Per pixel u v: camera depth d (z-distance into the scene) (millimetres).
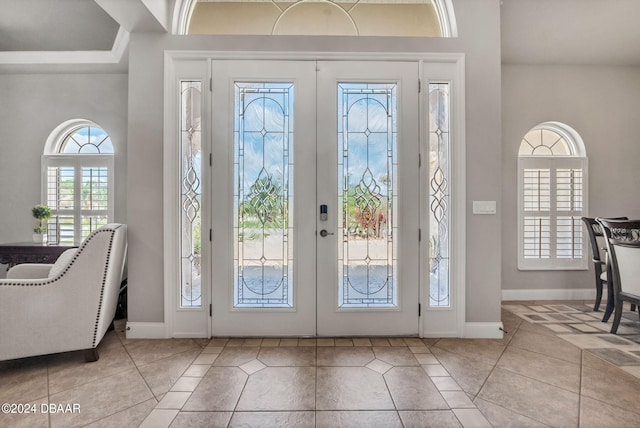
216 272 2584
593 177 3783
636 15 3145
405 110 2607
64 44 3146
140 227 2562
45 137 3535
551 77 3729
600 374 2031
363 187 2619
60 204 3547
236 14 2709
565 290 3770
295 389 1867
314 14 2725
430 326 2623
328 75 2600
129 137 2559
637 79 3770
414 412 1663
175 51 2559
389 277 2627
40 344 2047
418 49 2598
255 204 2607
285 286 2617
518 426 1557
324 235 2598
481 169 2604
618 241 2629
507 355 2293
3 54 3230
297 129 2596
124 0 2174
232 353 2314
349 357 2258
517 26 3270
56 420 1589
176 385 1902
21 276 2498
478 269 2611
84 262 2137
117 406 1703
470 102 2602
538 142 3861
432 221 2656
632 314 3172
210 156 2576
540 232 3768
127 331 2562
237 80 2584
